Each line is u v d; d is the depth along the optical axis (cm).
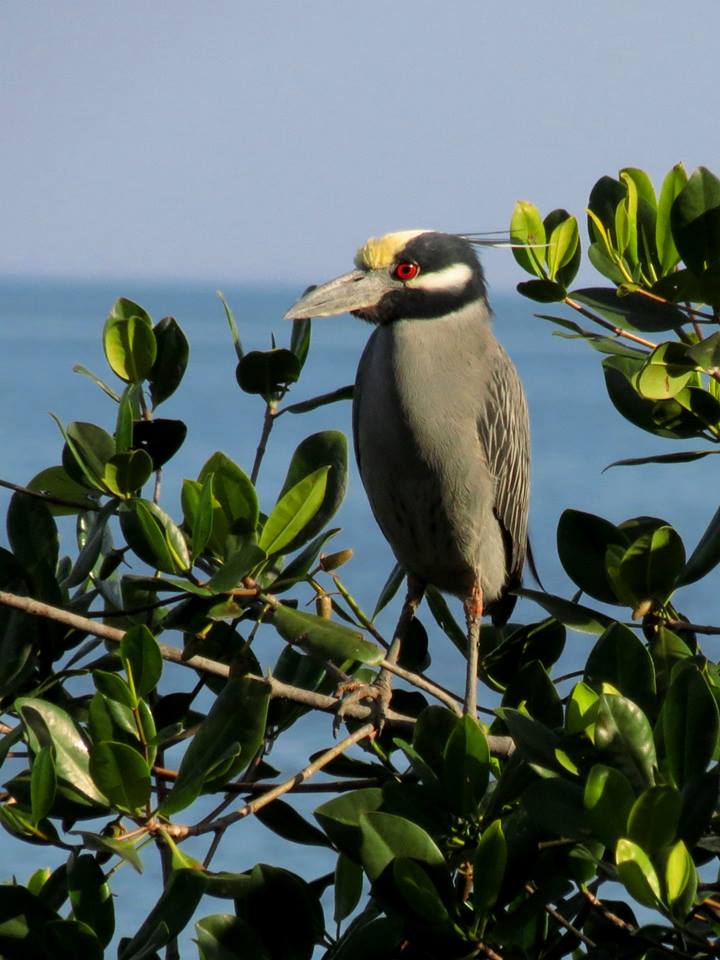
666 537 651
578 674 725
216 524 624
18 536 643
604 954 512
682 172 688
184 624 630
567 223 719
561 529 693
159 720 661
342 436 678
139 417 698
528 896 538
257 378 712
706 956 492
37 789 475
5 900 499
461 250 919
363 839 500
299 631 601
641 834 450
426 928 501
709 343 596
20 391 13000
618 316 688
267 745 695
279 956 526
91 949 491
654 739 507
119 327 674
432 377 900
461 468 910
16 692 638
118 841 464
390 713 700
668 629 660
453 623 845
